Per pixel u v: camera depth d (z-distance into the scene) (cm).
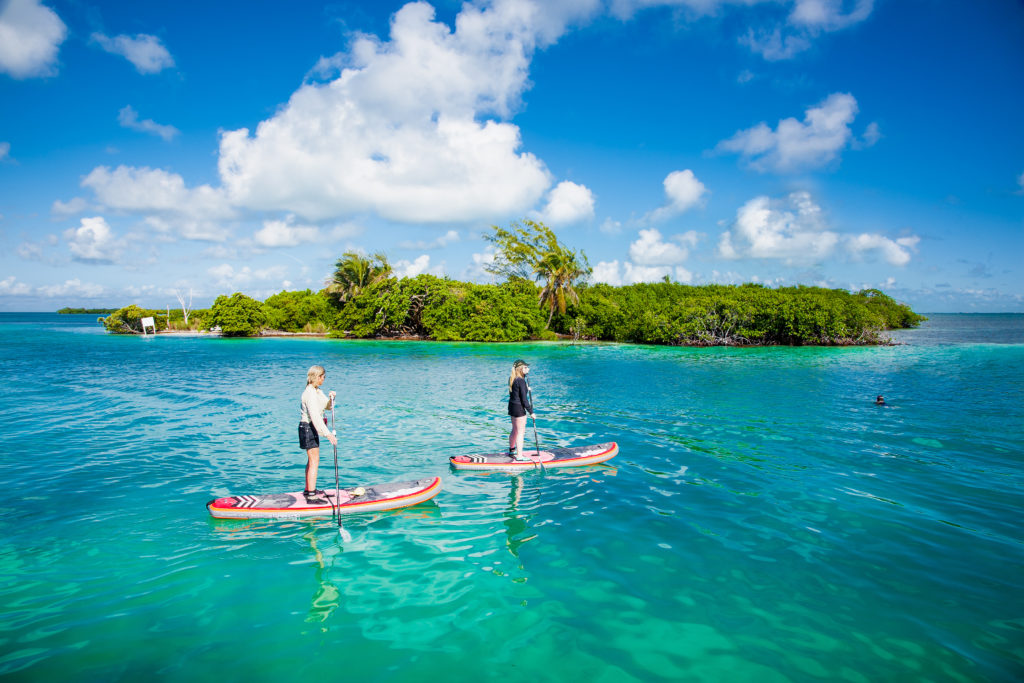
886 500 705
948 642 404
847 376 2042
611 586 489
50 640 404
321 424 665
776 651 395
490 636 413
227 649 395
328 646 399
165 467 866
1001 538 587
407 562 537
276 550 565
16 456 930
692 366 2466
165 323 6231
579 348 3784
